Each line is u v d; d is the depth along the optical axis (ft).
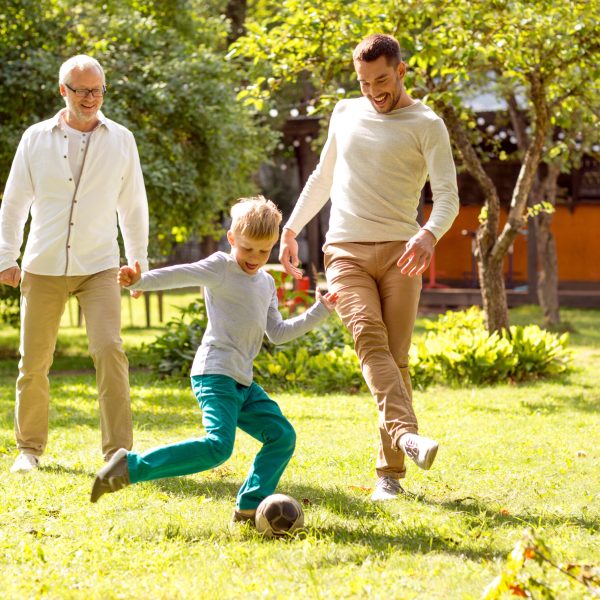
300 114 112.68
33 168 23.15
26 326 23.45
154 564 15.29
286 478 22.66
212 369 17.20
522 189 48.24
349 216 20.16
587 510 19.53
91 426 32.86
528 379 49.37
